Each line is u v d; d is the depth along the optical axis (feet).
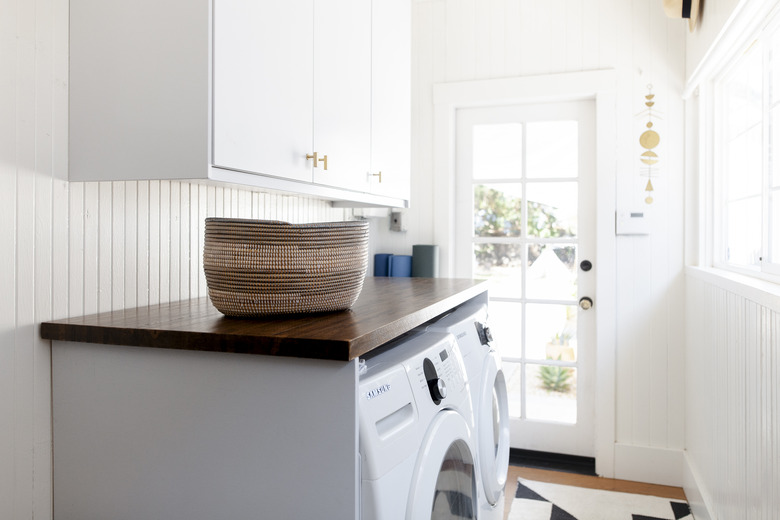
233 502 3.70
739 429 5.78
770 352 4.75
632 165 9.39
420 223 10.66
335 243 4.45
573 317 10.23
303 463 3.54
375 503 3.46
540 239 10.36
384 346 4.74
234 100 4.15
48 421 4.10
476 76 10.18
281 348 3.48
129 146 4.09
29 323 3.98
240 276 4.18
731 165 8.25
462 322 6.07
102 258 4.57
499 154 10.57
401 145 7.76
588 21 9.55
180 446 3.81
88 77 4.18
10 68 3.82
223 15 4.03
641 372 9.45
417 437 3.99
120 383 3.95
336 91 5.80
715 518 6.79
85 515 4.07
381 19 7.04
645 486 9.24
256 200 6.73
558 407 10.31
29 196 3.96
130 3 4.07
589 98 9.96
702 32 7.66
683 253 9.21
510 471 9.84
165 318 4.31
